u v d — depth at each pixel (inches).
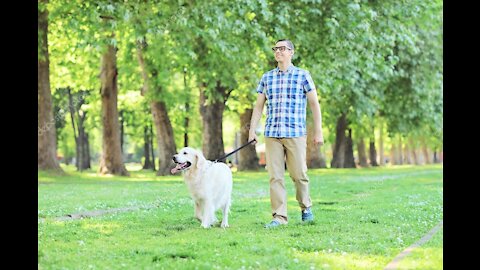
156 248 277.3
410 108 1331.2
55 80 1310.3
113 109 1168.2
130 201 538.6
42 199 570.9
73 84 1325.0
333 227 343.3
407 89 1314.0
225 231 339.0
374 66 995.3
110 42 778.2
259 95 379.2
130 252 269.1
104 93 1163.9
